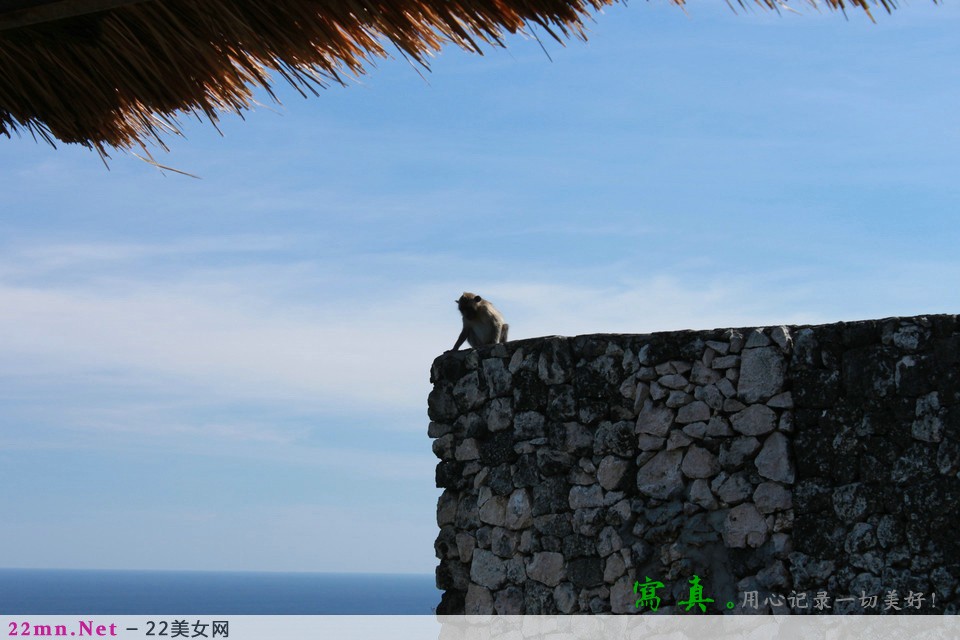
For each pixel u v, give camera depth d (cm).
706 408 841
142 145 377
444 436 990
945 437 735
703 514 826
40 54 343
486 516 944
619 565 855
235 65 347
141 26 331
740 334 838
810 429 795
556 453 908
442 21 315
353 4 315
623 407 880
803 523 783
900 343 766
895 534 744
